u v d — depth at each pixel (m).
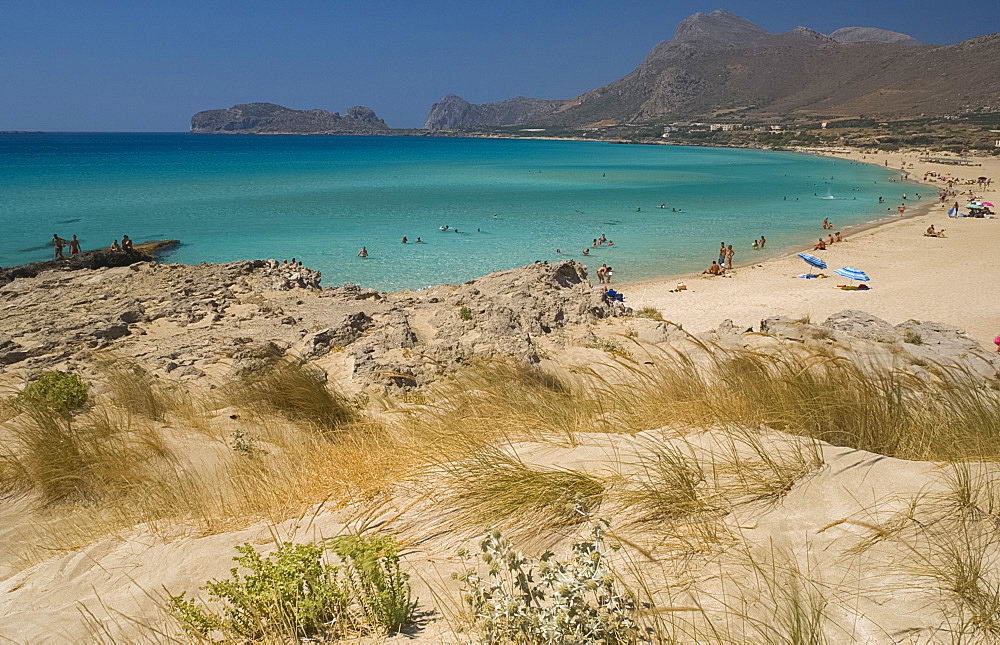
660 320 12.83
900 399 4.35
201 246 34.47
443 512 3.67
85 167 95.81
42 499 5.06
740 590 2.54
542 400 5.96
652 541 3.00
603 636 2.27
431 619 2.67
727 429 4.22
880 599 2.40
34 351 9.72
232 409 7.02
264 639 2.69
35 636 3.00
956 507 2.96
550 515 3.37
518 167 113.00
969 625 2.22
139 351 9.94
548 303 12.13
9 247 32.81
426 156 154.50
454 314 11.04
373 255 33.03
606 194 66.00
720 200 60.88
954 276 27.92
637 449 4.15
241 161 119.19
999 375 7.85
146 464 5.50
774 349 8.53
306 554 2.96
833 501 3.17
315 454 5.38
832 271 29.78
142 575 3.58
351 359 9.09
